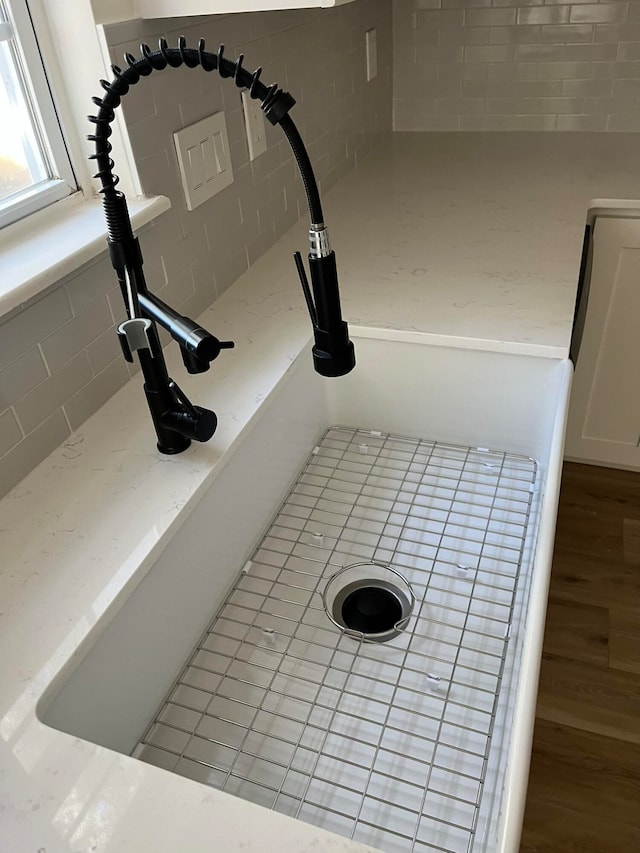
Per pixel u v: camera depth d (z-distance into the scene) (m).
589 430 2.06
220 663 0.82
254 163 1.30
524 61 1.96
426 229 1.46
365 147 1.94
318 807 0.66
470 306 1.14
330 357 0.73
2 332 0.80
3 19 0.85
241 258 1.31
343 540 0.95
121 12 0.91
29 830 0.52
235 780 0.70
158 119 1.01
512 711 0.70
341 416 1.19
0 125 0.88
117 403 0.98
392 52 2.04
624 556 1.92
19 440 0.85
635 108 1.95
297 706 0.76
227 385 0.99
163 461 0.86
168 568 0.78
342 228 1.50
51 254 0.84
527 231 1.42
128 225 0.73
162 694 0.78
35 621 0.67
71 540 0.75
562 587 1.85
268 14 1.26
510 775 0.54
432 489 1.03
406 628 0.83
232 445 0.87
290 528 0.98
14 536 0.77
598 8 1.83
